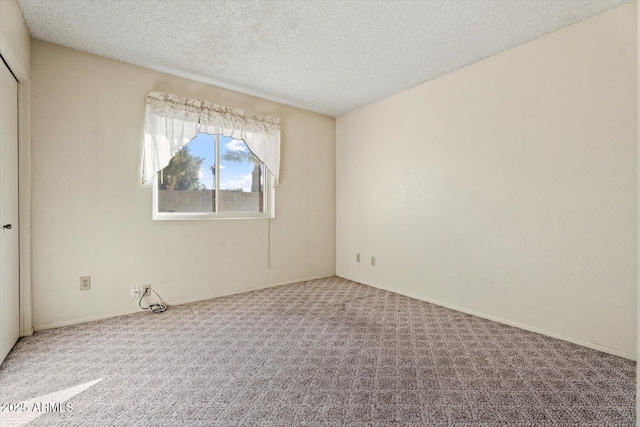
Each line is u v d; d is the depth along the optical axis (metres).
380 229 3.72
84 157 2.53
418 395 1.58
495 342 2.20
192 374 1.77
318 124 4.17
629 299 1.95
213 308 2.92
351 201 4.11
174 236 3.01
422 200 3.24
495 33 2.30
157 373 1.78
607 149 2.03
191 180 3.17
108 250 2.65
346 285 3.84
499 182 2.60
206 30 2.27
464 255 2.87
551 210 2.29
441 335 2.32
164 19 2.13
